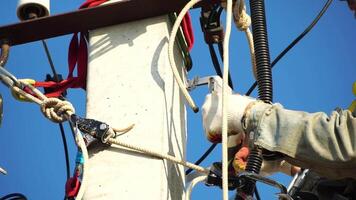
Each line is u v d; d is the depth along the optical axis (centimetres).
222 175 614
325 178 646
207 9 768
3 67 765
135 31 735
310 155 600
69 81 770
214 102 661
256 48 666
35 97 730
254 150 623
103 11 747
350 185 624
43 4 789
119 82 709
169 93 706
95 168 674
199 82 747
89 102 707
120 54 725
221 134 650
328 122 601
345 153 588
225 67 646
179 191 689
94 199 662
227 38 662
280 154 614
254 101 641
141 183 662
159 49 722
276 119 618
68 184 707
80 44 770
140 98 698
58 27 770
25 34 777
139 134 682
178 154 699
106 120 694
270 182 616
